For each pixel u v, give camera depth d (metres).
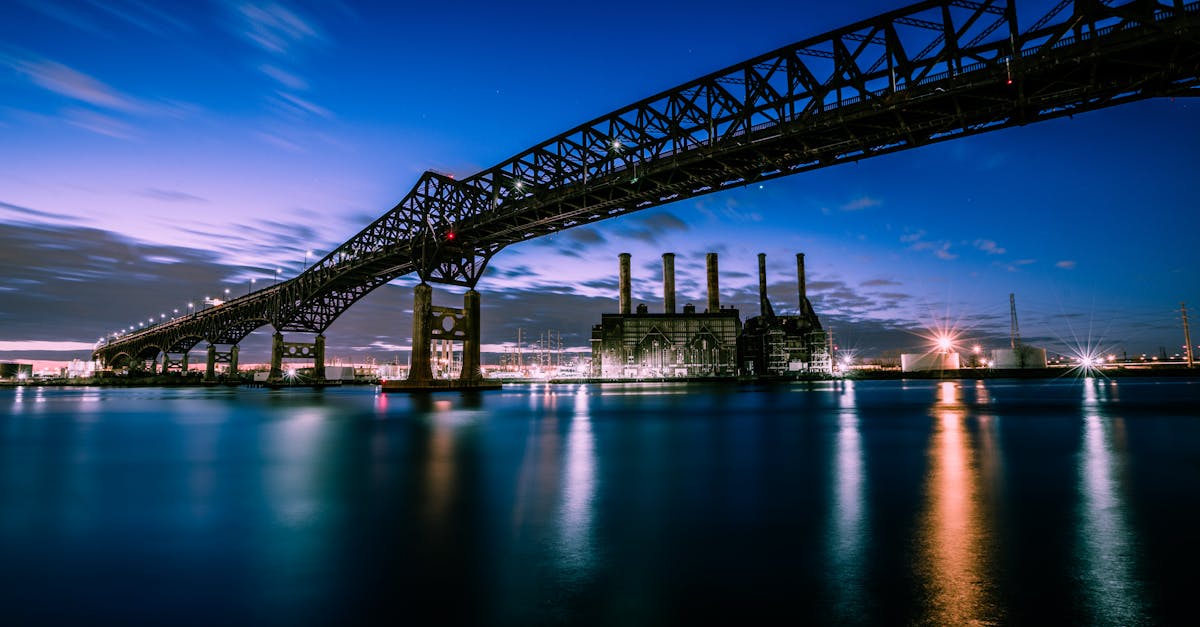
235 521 9.66
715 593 6.25
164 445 21.94
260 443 22.47
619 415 39.19
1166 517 9.35
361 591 6.41
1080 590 6.21
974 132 34.44
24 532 9.04
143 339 185.25
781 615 5.64
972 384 118.62
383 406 53.53
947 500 10.80
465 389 76.31
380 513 10.15
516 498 11.42
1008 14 29.81
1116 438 21.45
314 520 9.68
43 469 15.88
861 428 27.36
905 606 5.83
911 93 32.38
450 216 71.25
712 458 17.12
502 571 7.06
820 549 7.79
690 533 8.67
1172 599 5.93
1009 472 13.97
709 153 40.78
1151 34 26.09
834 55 35.09
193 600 6.20
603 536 8.55
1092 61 27.78
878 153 37.81
